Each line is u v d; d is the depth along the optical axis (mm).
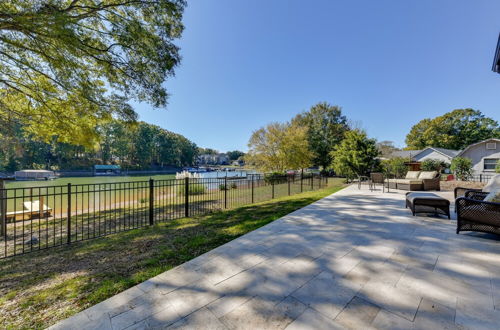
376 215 4461
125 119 5527
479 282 1905
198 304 1629
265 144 18094
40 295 1785
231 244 2922
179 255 2594
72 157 39594
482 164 15688
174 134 61594
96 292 1807
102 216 5746
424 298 1677
